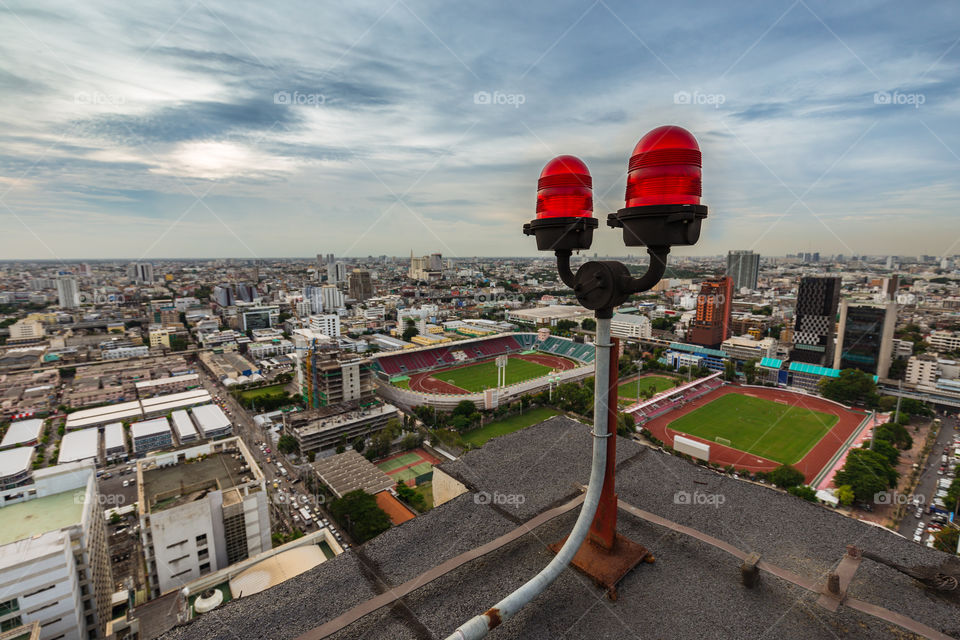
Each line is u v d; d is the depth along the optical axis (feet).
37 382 464.24
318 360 380.37
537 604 37.99
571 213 31.81
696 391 417.90
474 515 53.26
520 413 371.56
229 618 38.50
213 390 476.13
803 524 51.37
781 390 429.38
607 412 36.73
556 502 55.21
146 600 172.96
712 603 38.19
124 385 457.27
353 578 43.09
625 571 40.50
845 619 36.40
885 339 415.23
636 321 649.20
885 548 46.91
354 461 260.01
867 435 316.60
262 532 187.83
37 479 169.99
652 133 26.91
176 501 174.81
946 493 240.32
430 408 342.03
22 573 131.95
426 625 35.96
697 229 26.53
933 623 36.76
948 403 377.50
